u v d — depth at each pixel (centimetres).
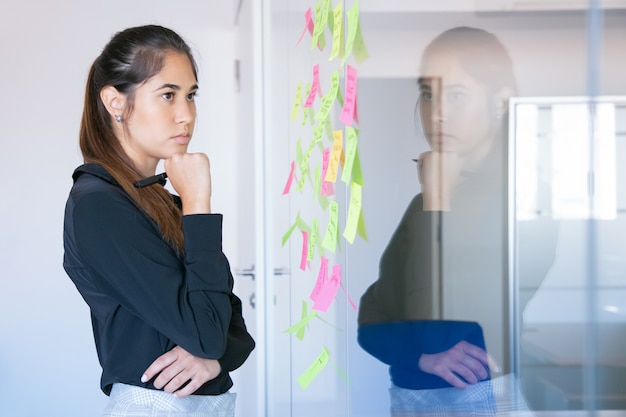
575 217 52
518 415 62
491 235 66
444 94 74
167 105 150
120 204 134
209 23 368
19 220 361
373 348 107
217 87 368
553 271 55
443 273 80
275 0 238
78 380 364
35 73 361
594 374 51
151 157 155
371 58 101
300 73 181
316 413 155
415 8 81
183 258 141
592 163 50
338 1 128
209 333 132
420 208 84
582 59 51
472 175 70
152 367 136
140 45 148
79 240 133
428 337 85
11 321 361
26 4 359
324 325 146
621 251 47
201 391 143
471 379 73
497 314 66
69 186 364
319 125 151
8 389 360
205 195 146
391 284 98
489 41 64
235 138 368
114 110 150
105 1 363
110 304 138
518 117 60
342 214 127
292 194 200
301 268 181
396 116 91
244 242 331
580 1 51
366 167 107
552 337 56
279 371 235
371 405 109
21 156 361
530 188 59
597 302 50
